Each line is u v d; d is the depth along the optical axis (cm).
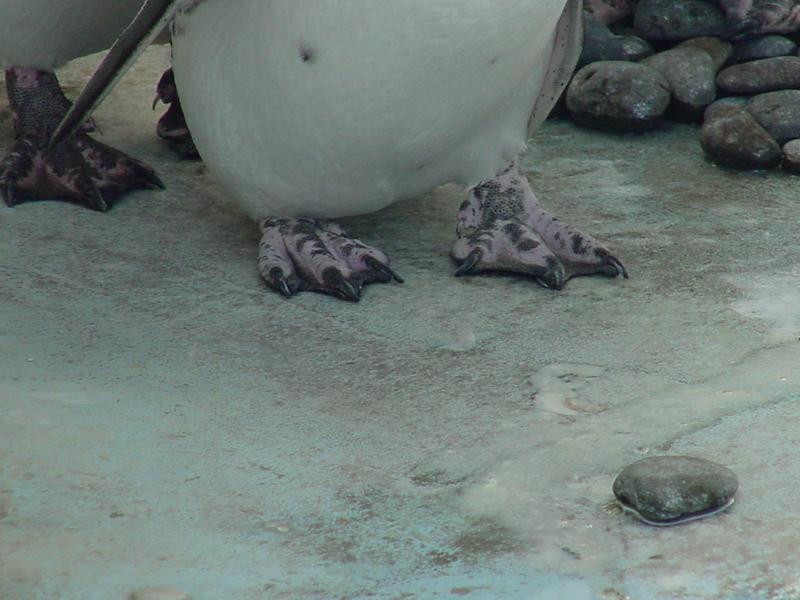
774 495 525
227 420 596
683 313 714
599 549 495
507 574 480
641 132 995
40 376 629
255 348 673
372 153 694
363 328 700
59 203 858
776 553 488
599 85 991
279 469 554
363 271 751
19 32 817
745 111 945
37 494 522
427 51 632
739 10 1048
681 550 492
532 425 594
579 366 655
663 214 855
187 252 795
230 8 670
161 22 624
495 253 766
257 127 698
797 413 593
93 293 732
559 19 727
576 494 534
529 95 747
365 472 554
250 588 469
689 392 621
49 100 877
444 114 676
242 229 834
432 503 529
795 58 1010
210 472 548
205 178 920
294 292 738
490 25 626
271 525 511
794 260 784
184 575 475
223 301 728
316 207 749
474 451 571
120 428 581
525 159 948
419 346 679
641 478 514
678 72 1013
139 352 663
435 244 815
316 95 661
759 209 865
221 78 693
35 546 489
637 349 672
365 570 482
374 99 655
